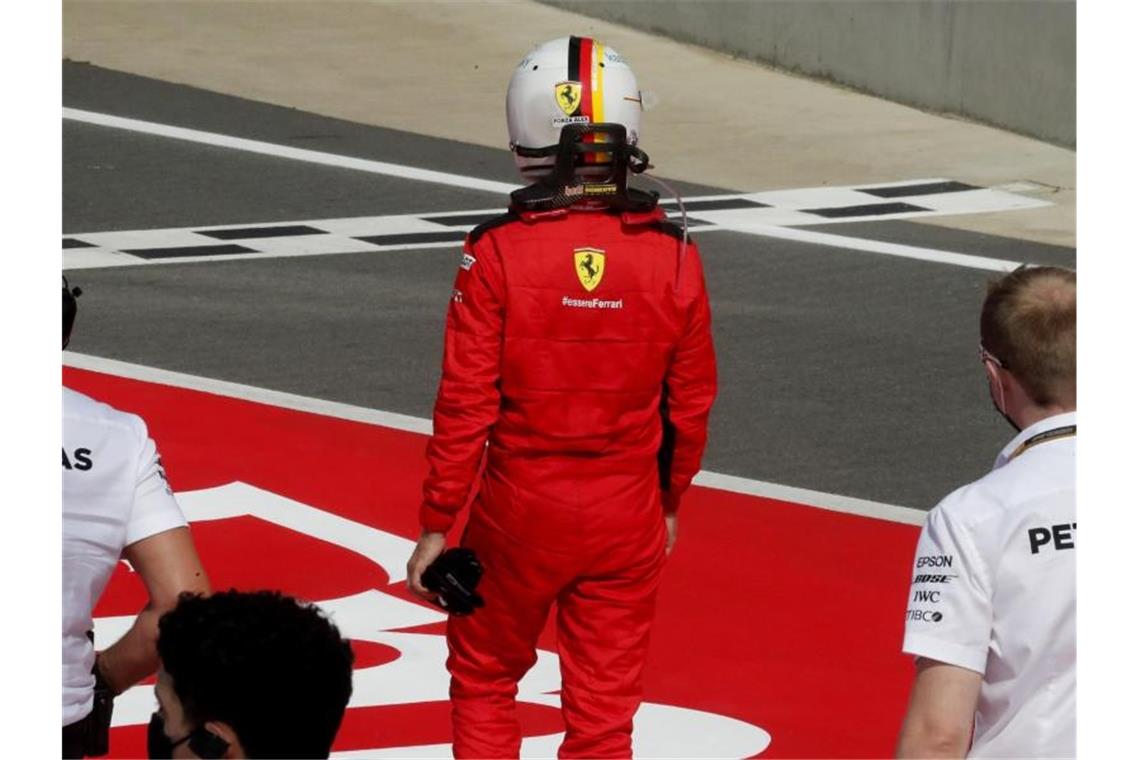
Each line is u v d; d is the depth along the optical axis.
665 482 15.84
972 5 62.22
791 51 67.44
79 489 11.56
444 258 44.91
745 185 54.38
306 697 8.81
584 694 15.52
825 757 18.33
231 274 42.75
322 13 72.06
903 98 64.44
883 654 21.36
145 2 72.25
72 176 51.41
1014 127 61.69
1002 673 10.50
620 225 14.91
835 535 26.28
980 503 10.46
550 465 15.00
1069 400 10.68
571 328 14.80
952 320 40.66
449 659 16.02
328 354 36.53
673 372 15.38
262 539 25.20
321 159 54.59
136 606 22.31
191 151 54.62
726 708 19.64
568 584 15.45
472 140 58.03
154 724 9.27
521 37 70.19
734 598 23.28
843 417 33.31
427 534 15.23
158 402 32.53
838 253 46.59
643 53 69.00
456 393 14.80
